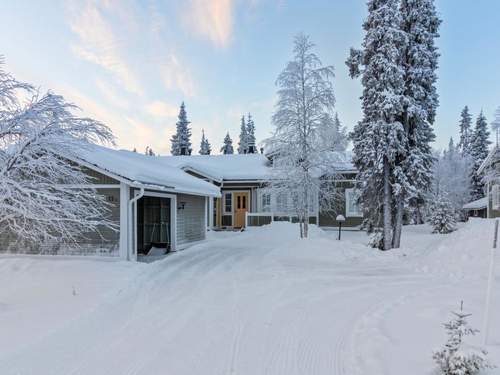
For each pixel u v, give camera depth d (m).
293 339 4.78
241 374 3.82
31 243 11.34
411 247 13.55
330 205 19.11
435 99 14.84
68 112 8.26
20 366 4.04
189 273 9.41
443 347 3.52
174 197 14.34
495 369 3.38
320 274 9.13
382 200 14.83
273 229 19.39
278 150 16.52
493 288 7.02
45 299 6.82
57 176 8.70
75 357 4.29
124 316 5.88
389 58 13.97
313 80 16.12
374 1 14.73
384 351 4.16
